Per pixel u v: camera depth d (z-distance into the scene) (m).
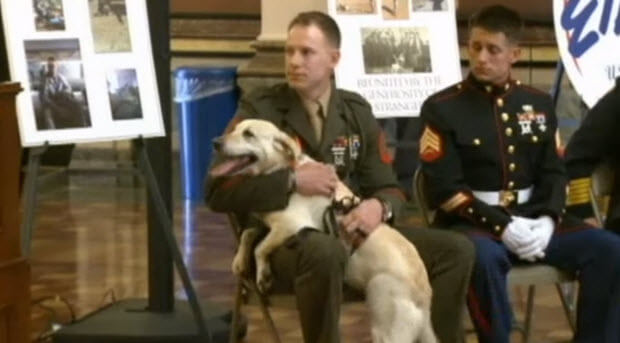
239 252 5.05
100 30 5.65
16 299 4.84
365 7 7.22
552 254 5.45
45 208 10.65
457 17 11.58
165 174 6.14
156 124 5.67
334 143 5.24
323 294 4.74
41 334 6.52
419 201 5.55
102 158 12.62
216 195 4.93
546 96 5.67
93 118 5.57
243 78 10.89
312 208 4.90
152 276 6.20
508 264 5.29
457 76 7.29
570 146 5.79
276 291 4.96
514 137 5.55
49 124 5.51
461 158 5.54
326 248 4.72
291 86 5.23
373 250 4.89
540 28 11.53
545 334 6.62
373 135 5.36
